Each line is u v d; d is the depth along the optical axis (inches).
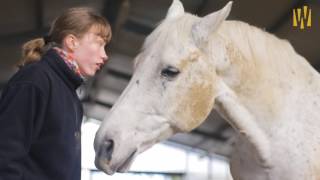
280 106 73.4
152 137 69.7
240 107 73.5
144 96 69.7
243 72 73.2
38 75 55.1
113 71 386.3
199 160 673.6
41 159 54.6
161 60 69.3
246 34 75.6
